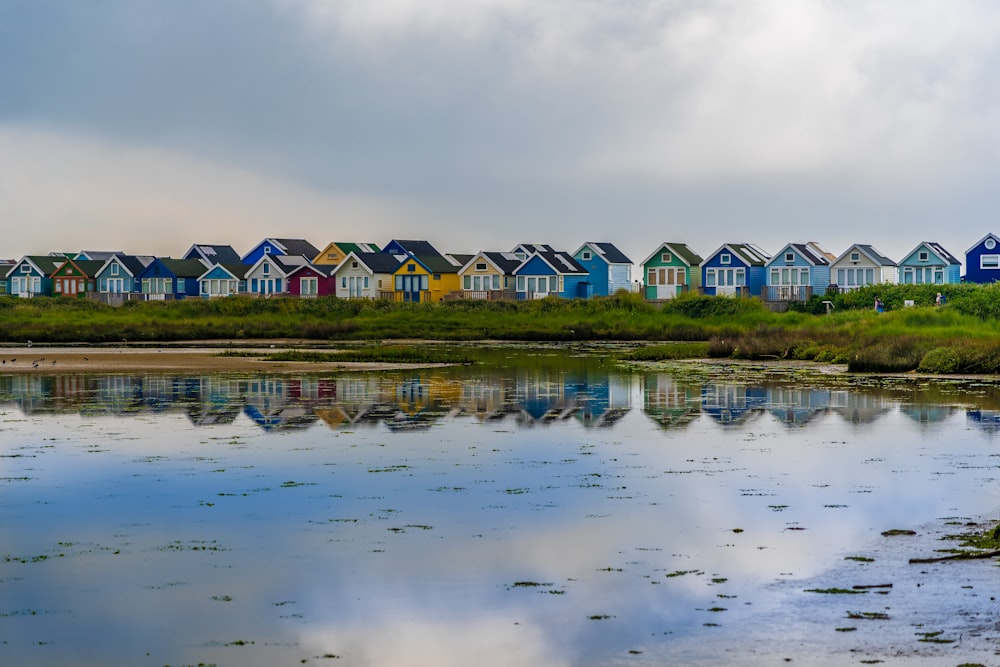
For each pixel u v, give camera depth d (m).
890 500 21.41
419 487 23.03
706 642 13.98
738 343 58.97
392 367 52.03
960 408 34.72
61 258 138.12
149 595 16.05
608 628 14.53
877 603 15.19
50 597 15.99
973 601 15.16
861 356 48.66
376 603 15.63
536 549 18.22
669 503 21.41
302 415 34.09
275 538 19.00
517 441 29.05
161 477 24.19
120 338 76.62
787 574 16.62
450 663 13.55
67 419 33.25
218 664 13.58
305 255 134.12
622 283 117.75
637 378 46.09
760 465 25.27
